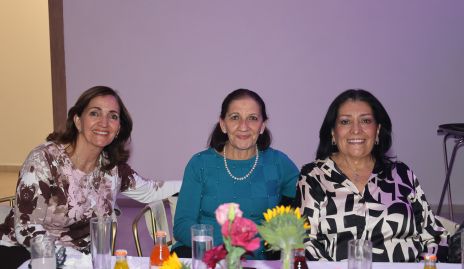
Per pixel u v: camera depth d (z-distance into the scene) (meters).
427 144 5.39
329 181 2.49
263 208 2.67
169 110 5.52
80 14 5.44
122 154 2.69
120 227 4.99
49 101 7.89
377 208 2.43
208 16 5.37
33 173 2.46
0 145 8.02
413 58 5.29
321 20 5.29
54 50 5.49
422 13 5.23
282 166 2.75
